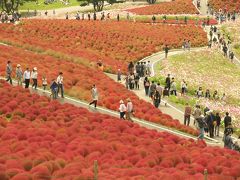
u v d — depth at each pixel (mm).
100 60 62656
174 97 50625
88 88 48656
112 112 43000
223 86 61125
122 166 27422
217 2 115625
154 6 113812
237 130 43719
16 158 26531
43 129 32188
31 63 53469
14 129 31875
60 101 43469
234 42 88312
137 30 85125
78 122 35062
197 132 40344
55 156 27500
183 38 85062
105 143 30578
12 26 81938
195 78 61844
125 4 133000
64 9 134375
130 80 53969
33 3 140250
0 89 40750
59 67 53812
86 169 25781
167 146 32188
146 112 43500
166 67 66188
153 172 26453
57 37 79375
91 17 103438
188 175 26500
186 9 111938
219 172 28516
